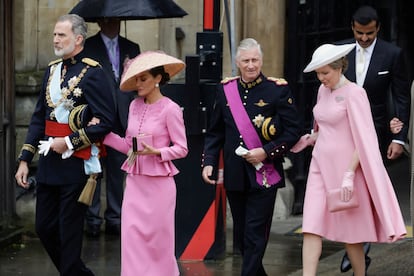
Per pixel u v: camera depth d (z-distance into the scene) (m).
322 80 27.17
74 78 27.27
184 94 32.94
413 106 28.20
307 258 27.14
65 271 27.62
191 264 33.00
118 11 34.75
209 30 33.09
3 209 36.62
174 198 26.72
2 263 33.12
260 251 28.42
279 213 41.25
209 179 29.30
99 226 37.53
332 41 43.38
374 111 30.47
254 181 28.30
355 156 26.91
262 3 41.75
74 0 39.94
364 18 29.97
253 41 28.67
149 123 26.36
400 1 61.97
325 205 27.23
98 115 27.00
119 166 37.50
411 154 28.39
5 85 36.72
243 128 28.55
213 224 33.34
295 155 41.94
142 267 26.28
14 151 37.47
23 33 39.94
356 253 27.83
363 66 30.42
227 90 28.92
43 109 28.05
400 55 30.36
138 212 26.39
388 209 26.70
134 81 26.36
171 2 35.34
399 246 35.12
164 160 26.19
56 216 27.94
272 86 28.53
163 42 40.78
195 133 32.91
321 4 42.88
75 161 27.20
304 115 42.03
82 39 27.50
